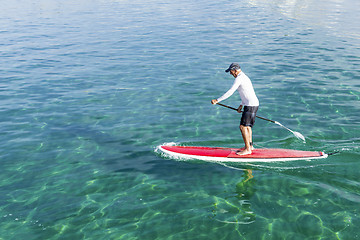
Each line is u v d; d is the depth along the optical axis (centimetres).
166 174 555
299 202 471
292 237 403
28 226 435
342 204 461
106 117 785
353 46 1411
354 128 692
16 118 782
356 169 548
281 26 1883
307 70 1107
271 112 792
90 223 438
